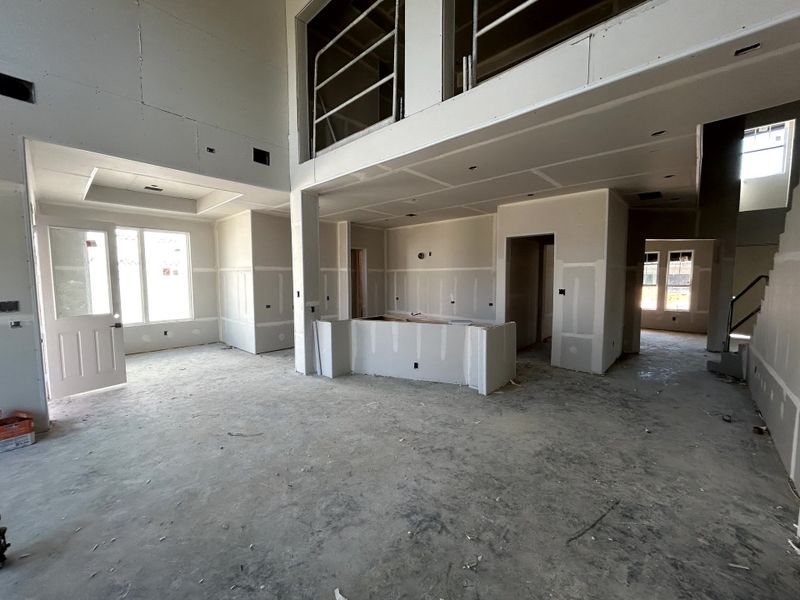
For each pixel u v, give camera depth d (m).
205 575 1.63
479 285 7.09
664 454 2.73
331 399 3.99
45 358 3.92
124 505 2.14
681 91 2.24
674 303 9.23
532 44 5.19
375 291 8.69
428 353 4.68
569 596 1.52
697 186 4.68
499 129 2.81
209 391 4.29
